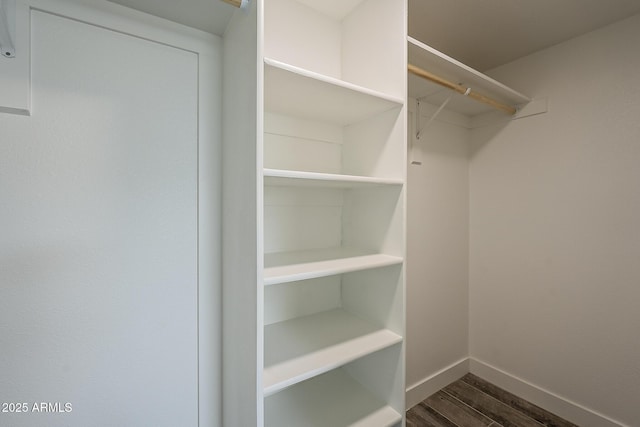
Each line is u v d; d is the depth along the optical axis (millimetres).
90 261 897
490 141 1995
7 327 796
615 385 1480
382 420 1092
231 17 990
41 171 830
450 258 1998
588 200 1571
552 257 1707
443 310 1955
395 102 1080
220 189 1117
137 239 968
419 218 1816
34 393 831
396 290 1141
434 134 1879
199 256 1077
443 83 1404
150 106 985
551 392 1702
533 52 1771
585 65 1578
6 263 793
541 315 1752
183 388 1060
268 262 1051
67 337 870
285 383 835
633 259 1432
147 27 970
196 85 1066
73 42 867
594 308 1552
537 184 1769
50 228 842
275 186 1224
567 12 1397
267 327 1207
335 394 1244
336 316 1323
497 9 1380
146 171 980
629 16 1430
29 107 809
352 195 1363
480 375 2041
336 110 1177
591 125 1559
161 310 1014
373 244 1254
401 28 1097
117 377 944
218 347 1124
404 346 1108
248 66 851
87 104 888
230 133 1016
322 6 1295
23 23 796
